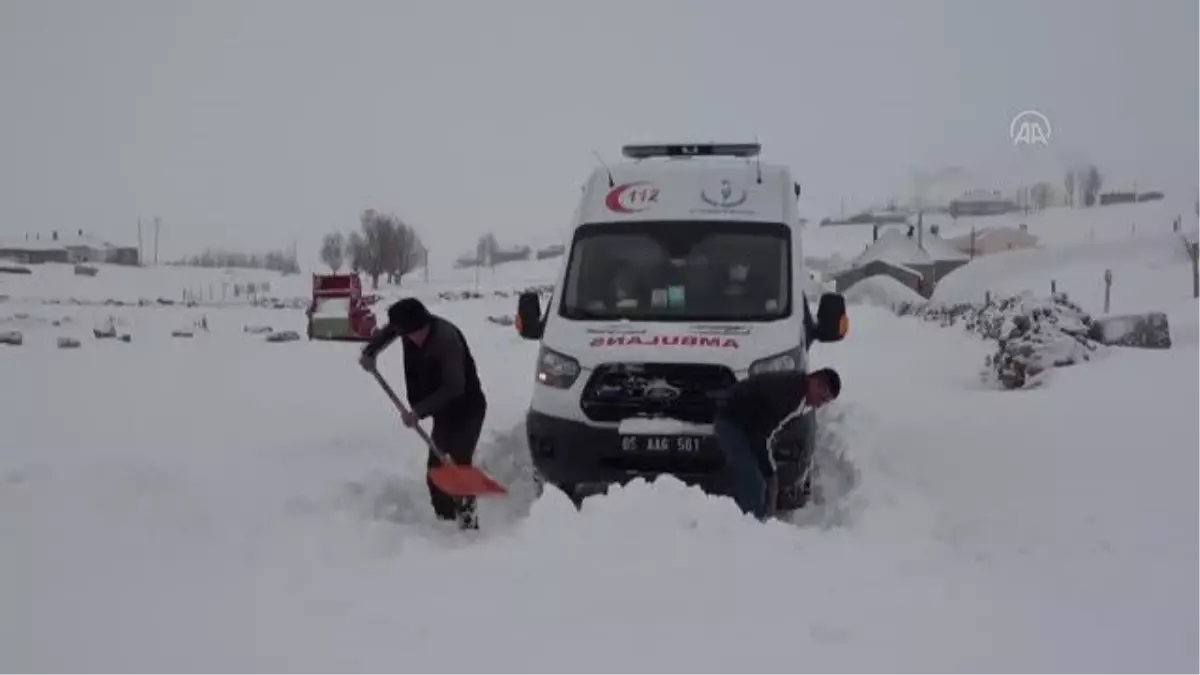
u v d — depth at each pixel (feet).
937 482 28.66
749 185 32.45
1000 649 16.19
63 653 16.10
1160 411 39.17
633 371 27.07
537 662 15.62
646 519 21.79
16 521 23.18
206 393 58.34
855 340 94.32
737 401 24.71
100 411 49.44
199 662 15.75
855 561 20.39
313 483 28.35
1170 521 24.17
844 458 32.71
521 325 31.53
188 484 26.96
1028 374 54.90
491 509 28.86
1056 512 25.12
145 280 311.27
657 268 30.30
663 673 15.24
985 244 291.17
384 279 325.62
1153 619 17.60
